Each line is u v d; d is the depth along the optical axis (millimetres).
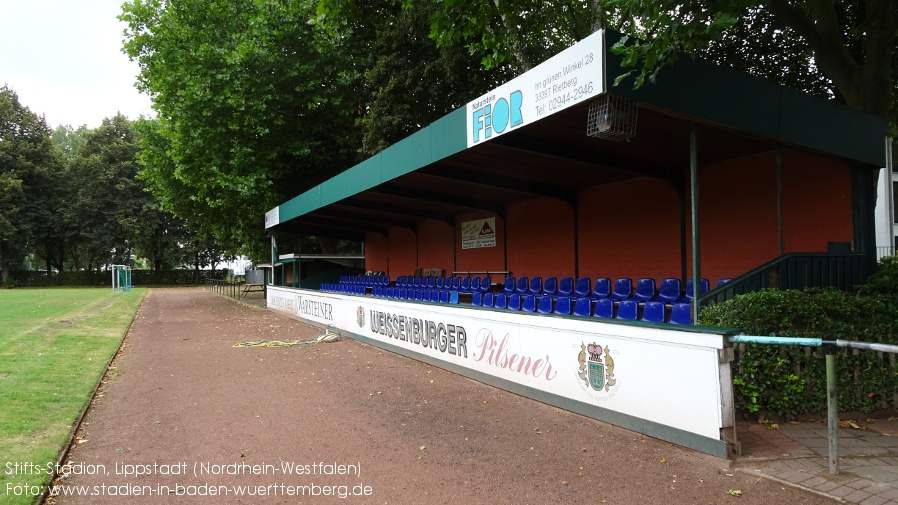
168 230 54594
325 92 20438
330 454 4703
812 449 4414
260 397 6781
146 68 22656
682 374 4516
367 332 11305
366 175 11227
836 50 8594
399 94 18234
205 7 20094
